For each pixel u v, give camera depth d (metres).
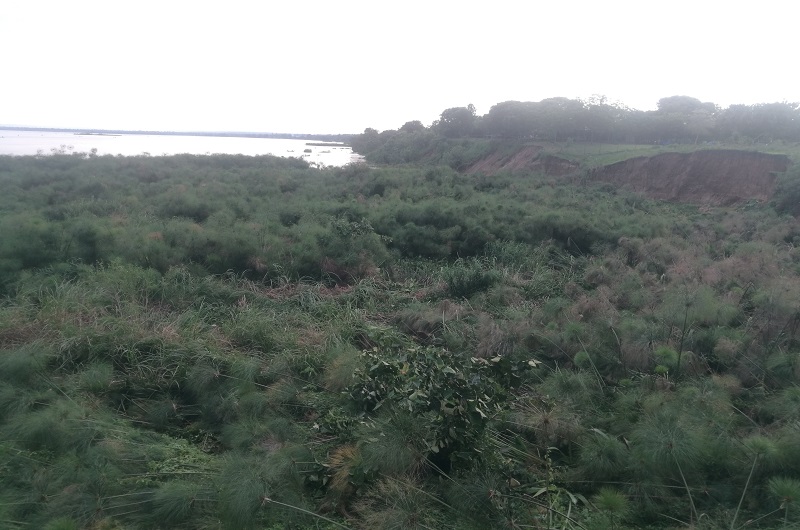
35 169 22.14
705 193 27.73
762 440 4.45
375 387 5.22
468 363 4.84
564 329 7.51
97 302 7.87
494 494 4.18
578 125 42.81
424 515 4.11
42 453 4.82
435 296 10.12
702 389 5.81
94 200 16.30
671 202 27.86
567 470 4.87
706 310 7.29
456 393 4.56
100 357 6.49
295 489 4.35
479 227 13.91
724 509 4.28
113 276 8.59
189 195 16.70
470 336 7.57
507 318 8.44
